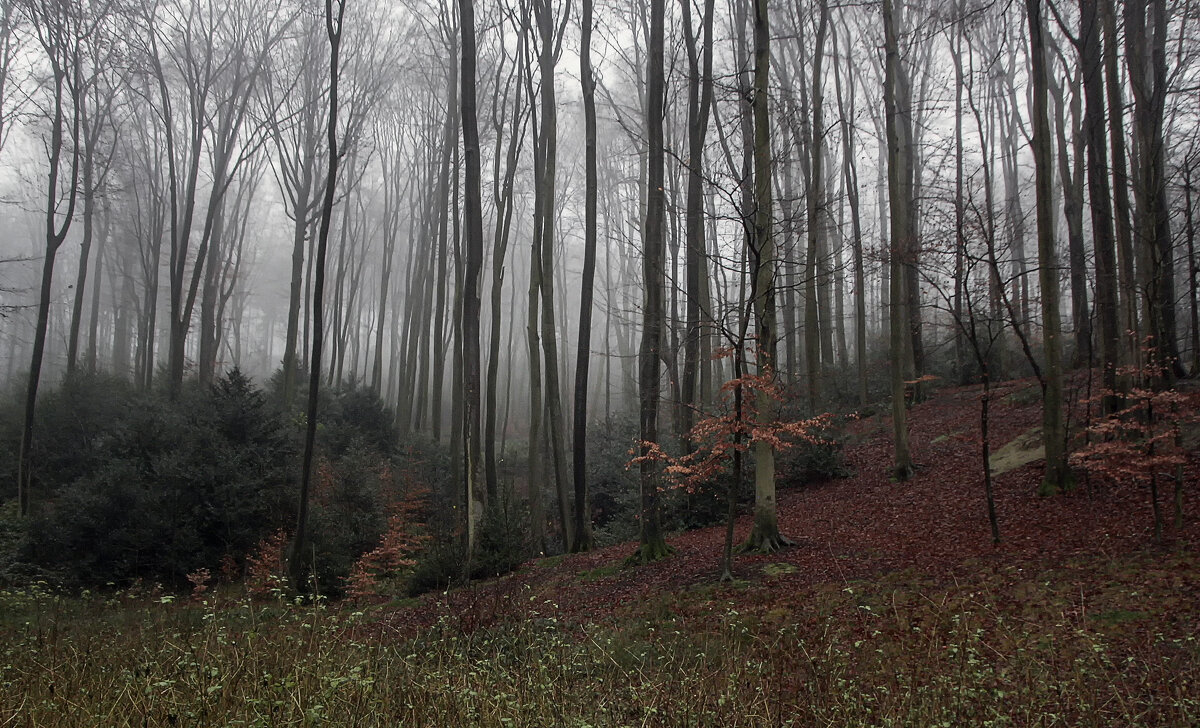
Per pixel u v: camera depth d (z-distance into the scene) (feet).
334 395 88.63
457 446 64.69
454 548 44.09
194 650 17.84
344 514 53.42
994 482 43.57
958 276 34.14
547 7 57.67
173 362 73.51
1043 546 31.12
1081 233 62.44
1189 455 37.58
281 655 17.98
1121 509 34.09
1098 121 45.27
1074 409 48.91
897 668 18.21
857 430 66.13
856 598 27.37
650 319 44.70
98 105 75.66
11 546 46.26
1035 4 38.29
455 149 68.95
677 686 16.84
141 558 44.65
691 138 47.42
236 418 53.93
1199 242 53.01
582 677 18.58
